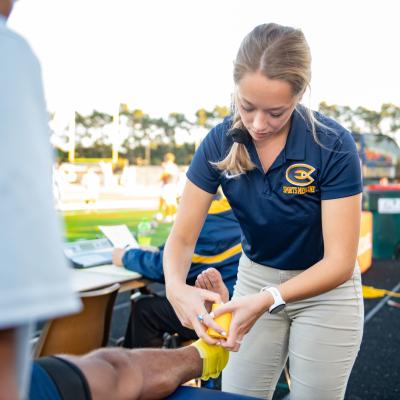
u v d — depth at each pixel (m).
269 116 1.21
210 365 1.24
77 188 15.80
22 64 0.47
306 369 1.50
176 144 27.81
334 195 1.32
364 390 3.06
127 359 1.07
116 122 19.08
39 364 0.89
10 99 0.45
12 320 0.43
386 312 4.69
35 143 0.47
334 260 1.31
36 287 0.44
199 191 1.51
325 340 1.47
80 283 2.34
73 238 7.38
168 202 10.09
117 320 4.34
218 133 1.47
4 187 0.44
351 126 29.64
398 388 3.09
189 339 2.57
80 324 2.01
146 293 3.06
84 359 0.98
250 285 1.61
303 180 1.35
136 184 21.88
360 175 1.34
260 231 1.48
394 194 7.10
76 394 0.87
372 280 5.91
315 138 1.32
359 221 1.34
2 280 0.43
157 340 2.58
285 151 1.34
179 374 1.15
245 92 1.19
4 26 0.49
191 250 1.55
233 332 1.25
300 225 1.42
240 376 1.64
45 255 0.45
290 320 1.58
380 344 3.86
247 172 1.40
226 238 2.35
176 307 1.39
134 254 2.61
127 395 0.98
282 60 1.14
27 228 0.44
